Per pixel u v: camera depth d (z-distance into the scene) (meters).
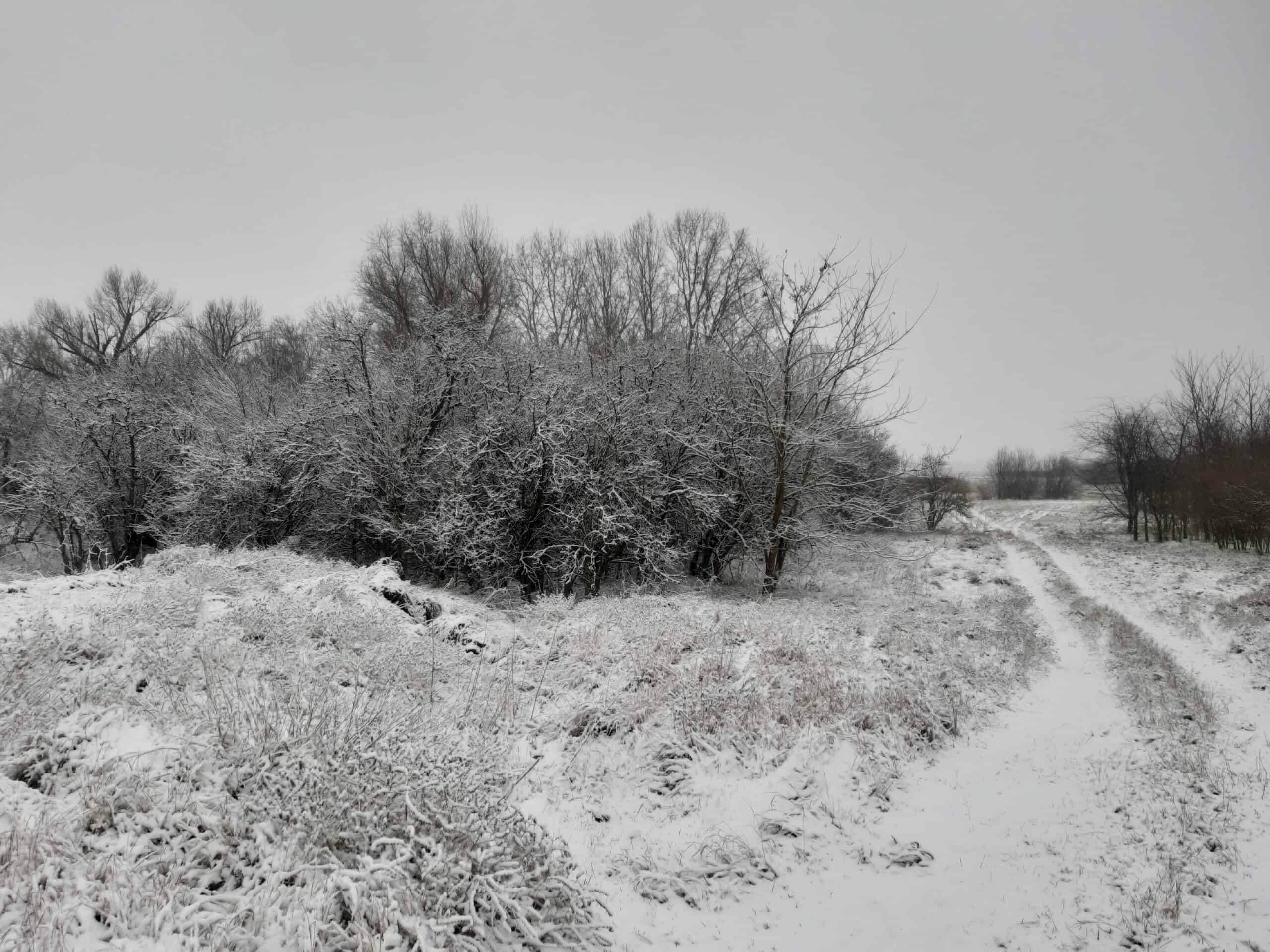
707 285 31.70
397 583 13.29
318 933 3.98
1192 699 11.13
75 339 40.09
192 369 32.62
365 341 21.03
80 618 8.32
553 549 20.14
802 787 7.25
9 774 5.00
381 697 7.82
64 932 3.59
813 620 13.61
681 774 7.40
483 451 19.17
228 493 22.23
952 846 6.65
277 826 4.85
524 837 5.36
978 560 29.36
